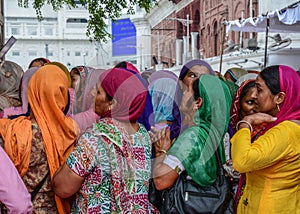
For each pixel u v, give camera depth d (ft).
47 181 7.49
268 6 39.60
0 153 6.81
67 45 153.28
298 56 31.96
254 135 7.66
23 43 153.17
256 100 7.89
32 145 7.40
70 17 152.66
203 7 57.72
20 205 6.72
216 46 54.24
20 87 9.09
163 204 7.66
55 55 153.79
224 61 37.35
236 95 8.43
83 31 152.76
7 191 6.64
